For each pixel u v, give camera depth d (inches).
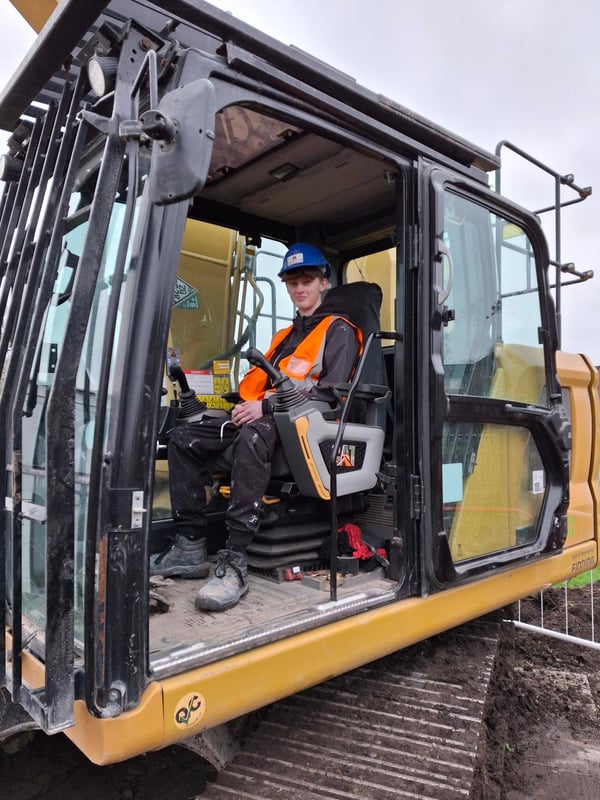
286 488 90.0
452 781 75.5
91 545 57.3
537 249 113.0
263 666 67.9
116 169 62.9
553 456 114.3
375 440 97.0
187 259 127.6
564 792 104.5
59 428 59.2
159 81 64.8
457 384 94.1
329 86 78.7
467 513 96.4
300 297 110.7
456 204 95.4
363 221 125.3
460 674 96.1
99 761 56.2
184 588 88.2
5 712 70.4
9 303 77.8
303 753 80.0
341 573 91.0
